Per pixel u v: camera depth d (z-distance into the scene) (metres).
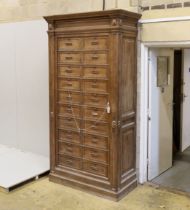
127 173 4.11
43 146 5.25
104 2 4.29
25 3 5.13
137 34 4.05
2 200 3.90
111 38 3.70
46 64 5.02
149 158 4.45
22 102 5.44
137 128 4.26
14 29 5.34
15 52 5.40
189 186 4.37
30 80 5.27
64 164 4.35
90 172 4.11
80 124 4.12
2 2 5.42
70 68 4.11
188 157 5.57
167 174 4.79
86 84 4.00
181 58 5.63
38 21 5.02
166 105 4.79
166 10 3.84
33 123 5.34
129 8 4.07
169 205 3.82
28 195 4.04
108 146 3.91
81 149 4.16
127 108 3.99
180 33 3.79
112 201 3.90
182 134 5.85
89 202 3.88
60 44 4.16
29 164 4.87
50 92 4.34
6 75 5.61
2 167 4.73
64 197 4.00
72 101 4.15
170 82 4.84
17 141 5.62
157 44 3.99
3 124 5.80
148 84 4.29
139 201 3.91
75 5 4.61
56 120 4.34
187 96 5.95
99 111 3.93
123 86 3.85
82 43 3.95
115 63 3.71
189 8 3.69
